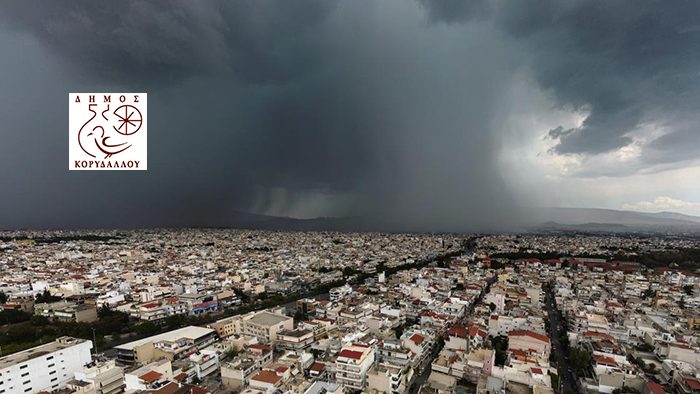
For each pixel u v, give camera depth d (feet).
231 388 357.61
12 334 483.92
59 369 378.94
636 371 384.47
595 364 400.06
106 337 523.29
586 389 369.09
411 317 599.98
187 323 580.71
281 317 520.83
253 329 493.36
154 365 354.13
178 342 439.22
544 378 336.29
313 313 622.13
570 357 437.99
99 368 354.74
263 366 393.09
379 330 514.68
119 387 356.38
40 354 375.04
